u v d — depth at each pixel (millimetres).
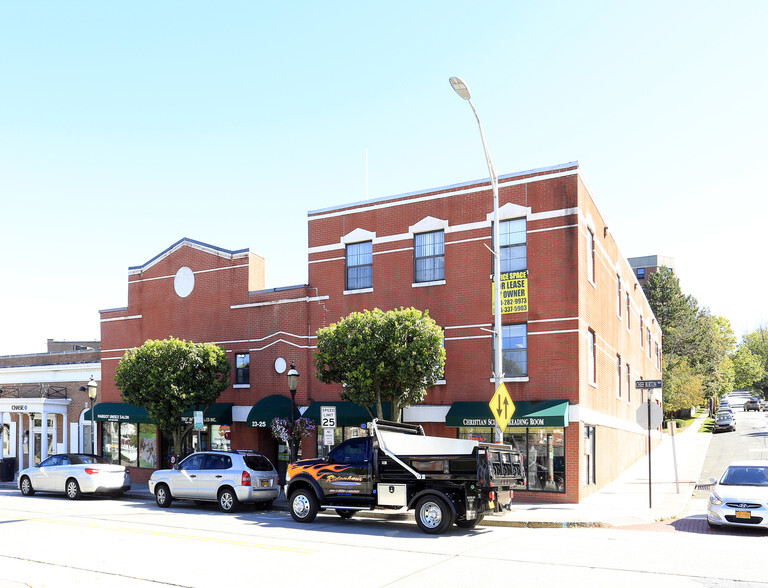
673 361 61969
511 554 12492
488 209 24203
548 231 23031
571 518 17688
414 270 25516
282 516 19328
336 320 26922
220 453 21188
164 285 31891
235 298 29625
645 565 11352
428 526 15344
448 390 24156
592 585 9891
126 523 17047
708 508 16688
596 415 24234
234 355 29391
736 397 140000
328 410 21625
